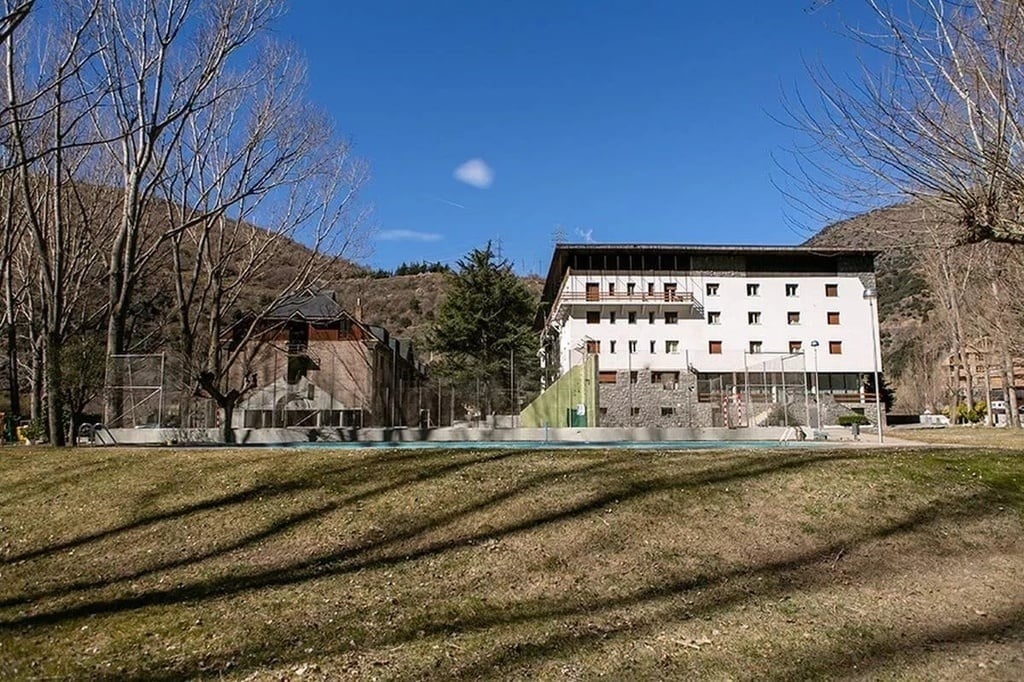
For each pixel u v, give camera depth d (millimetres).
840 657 4836
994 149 6820
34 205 22734
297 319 35344
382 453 11062
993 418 43000
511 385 42312
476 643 5156
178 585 6715
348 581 6590
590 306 55438
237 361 33062
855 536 7340
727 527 7629
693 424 27828
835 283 57219
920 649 4945
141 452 12234
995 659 4730
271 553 7445
